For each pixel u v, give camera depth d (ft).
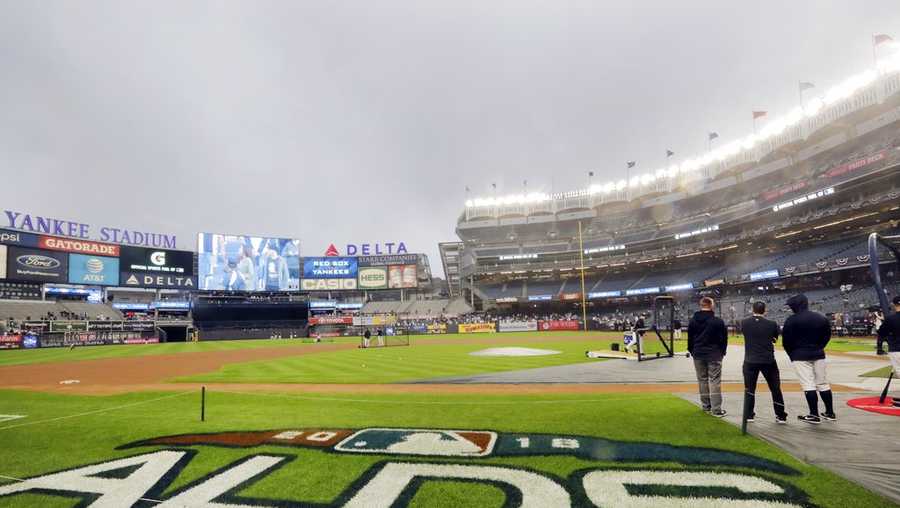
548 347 104.58
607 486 16.43
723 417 26.11
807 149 176.86
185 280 224.74
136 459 20.71
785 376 45.60
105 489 17.28
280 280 245.24
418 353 94.43
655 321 68.80
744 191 213.46
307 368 67.21
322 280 255.50
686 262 224.94
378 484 17.15
